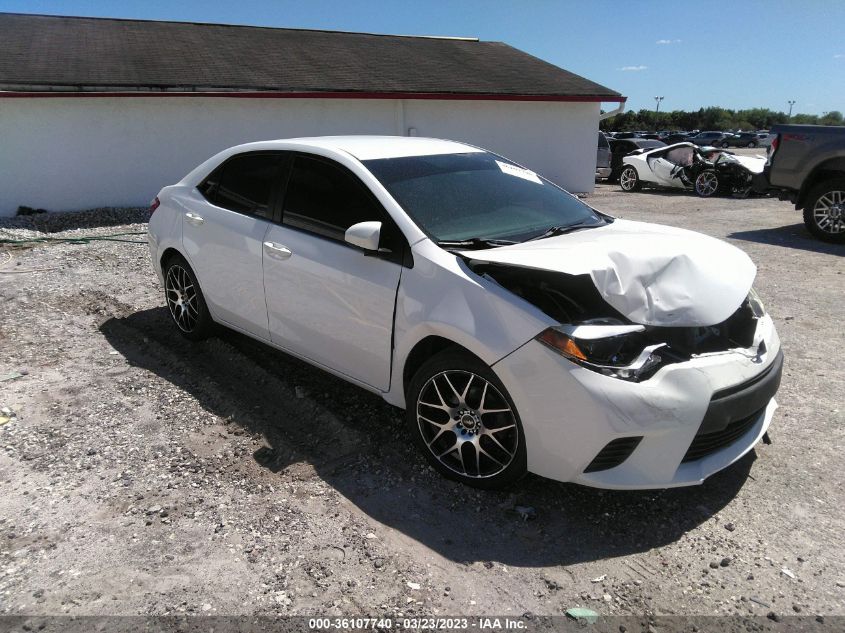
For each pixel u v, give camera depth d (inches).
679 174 627.8
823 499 117.1
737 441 116.3
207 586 93.8
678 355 108.4
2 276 269.7
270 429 140.1
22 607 88.8
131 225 422.3
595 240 124.6
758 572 99.2
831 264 295.9
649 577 98.0
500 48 855.1
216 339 190.9
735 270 120.1
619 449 104.0
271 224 151.9
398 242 125.0
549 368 103.4
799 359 183.6
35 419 143.3
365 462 128.3
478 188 145.4
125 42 597.0
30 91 437.7
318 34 762.2
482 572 98.4
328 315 137.5
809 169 344.8
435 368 117.6
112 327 207.0
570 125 693.9
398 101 597.3
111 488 117.7
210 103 510.9
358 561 100.0
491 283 111.9
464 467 119.7
